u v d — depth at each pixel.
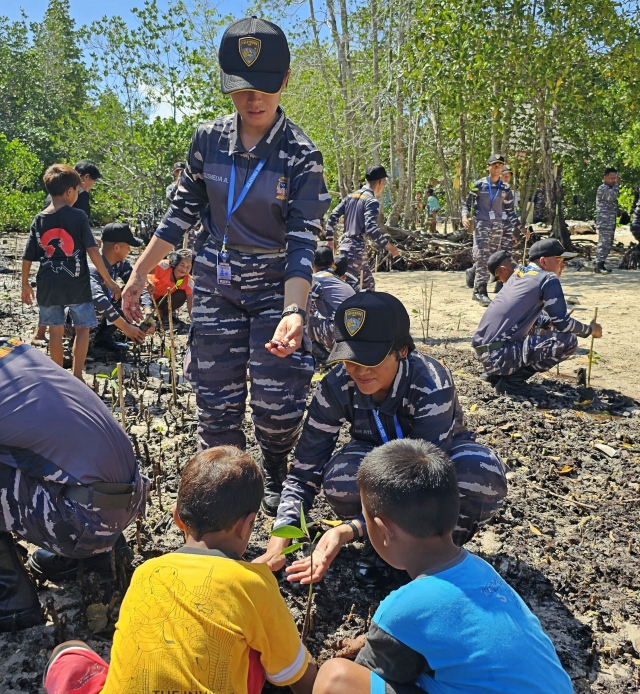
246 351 3.84
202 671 2.03
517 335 6.16
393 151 19.14
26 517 2.90
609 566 3.61
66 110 38.47
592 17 14.82
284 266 3.70
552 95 15.53
